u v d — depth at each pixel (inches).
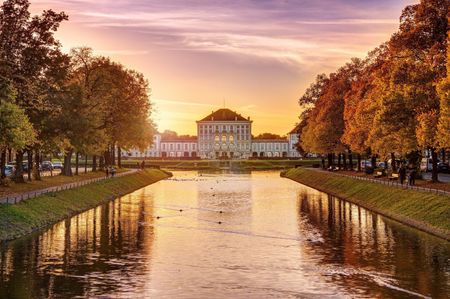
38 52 2898.6
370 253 1785.2
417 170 3376.0
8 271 1550.2
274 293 1363.2
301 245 1952.5
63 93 3250.5
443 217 2122.3
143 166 6791.3
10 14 2790.4
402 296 1325.0
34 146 3196.4
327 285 1428.4
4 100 2329.0
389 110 2723.9
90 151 4215.1
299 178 5816.9
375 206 2856.8
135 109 4591.5
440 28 2689.5
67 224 2370.8
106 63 4325.8
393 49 2819.9
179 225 2428.6
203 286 1428.4
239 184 5290.4
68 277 1498.5
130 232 2217.0
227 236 2144.4
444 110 2242.9
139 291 1380.4
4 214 2063.2
